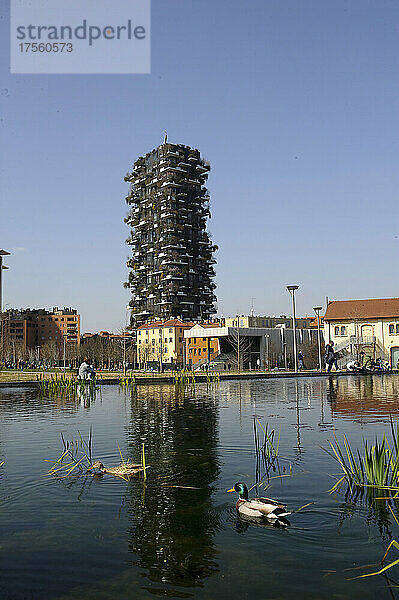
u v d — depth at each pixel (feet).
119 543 21.47
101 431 48.16
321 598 16.97
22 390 102.53
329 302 268.41
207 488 29.09
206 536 22.25
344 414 59.00
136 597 16.99
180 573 18.76
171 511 25.32
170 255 440.45
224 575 18.62
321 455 36.76
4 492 28.45
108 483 30.22
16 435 46.16
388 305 251.39
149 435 45.80
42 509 25.63
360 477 30.14
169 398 82.58
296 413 60.49
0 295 149.48
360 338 248.32
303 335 320.09
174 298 437.58
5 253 149.07
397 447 28.84
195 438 44.11
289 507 25.71
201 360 313.94
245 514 24.66
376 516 24.45
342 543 21.45
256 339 299.79
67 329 652.89
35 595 17.11
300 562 19.67
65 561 19.74
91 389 102.63
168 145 463.01
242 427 49.88
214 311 466.29
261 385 114.11
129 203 500.74
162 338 383.24
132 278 477.36
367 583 18.01
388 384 113.29
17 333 631.97
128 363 320.70
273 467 33.50
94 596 17.07
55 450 39.42
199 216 474.49
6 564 19.47
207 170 482.69
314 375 153.17
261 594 17.20
